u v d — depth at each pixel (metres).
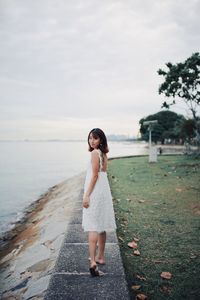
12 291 4.66
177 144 87.00
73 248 4.76
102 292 3.48
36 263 5.41
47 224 8.15
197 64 18.45
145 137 94.06
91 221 3.85
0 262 6.54
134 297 3.67
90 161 4.08
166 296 3.72
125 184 11.65
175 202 8.49
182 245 5.27
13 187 20.42
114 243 4.98
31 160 52.88
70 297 3.38
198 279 4.11
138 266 4.48
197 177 13.20
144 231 6.01
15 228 9.88
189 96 19.62
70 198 11.23
